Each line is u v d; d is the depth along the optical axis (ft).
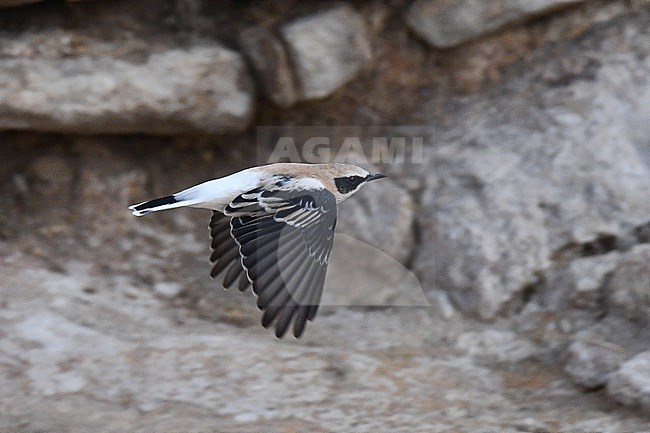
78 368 34.73
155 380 34.42
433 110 44.32
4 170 42.65
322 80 42.24
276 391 34.35
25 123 40.29
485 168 41.75
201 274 41.06
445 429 32.68
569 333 37.83
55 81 39.91
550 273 39.70
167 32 41.98
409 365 36.58
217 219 27.45
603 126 42.16
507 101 43.91
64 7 41.09
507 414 33.81
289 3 42.98
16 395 33.40
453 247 40.65
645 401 33.01
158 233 42.52
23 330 36.06
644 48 44.24
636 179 40.91
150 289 40.11
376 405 34.04
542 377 36.19
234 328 38.37
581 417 33.40
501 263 40.01
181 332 37.47
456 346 38.06
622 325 36.88
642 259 37.17
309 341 37.91
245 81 41.91
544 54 44.68
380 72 44.32
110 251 41.50
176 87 40.75
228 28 42.63
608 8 44.86
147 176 43.45
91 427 32.01
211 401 33.68
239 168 43.70
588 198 40.65
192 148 43.98
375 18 43.98
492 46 44.57
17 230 41.45
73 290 38.96
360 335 38.55
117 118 40.68
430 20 43.52
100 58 40.45
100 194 42.63
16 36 40.22
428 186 42.22
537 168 41.60
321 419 33.12
